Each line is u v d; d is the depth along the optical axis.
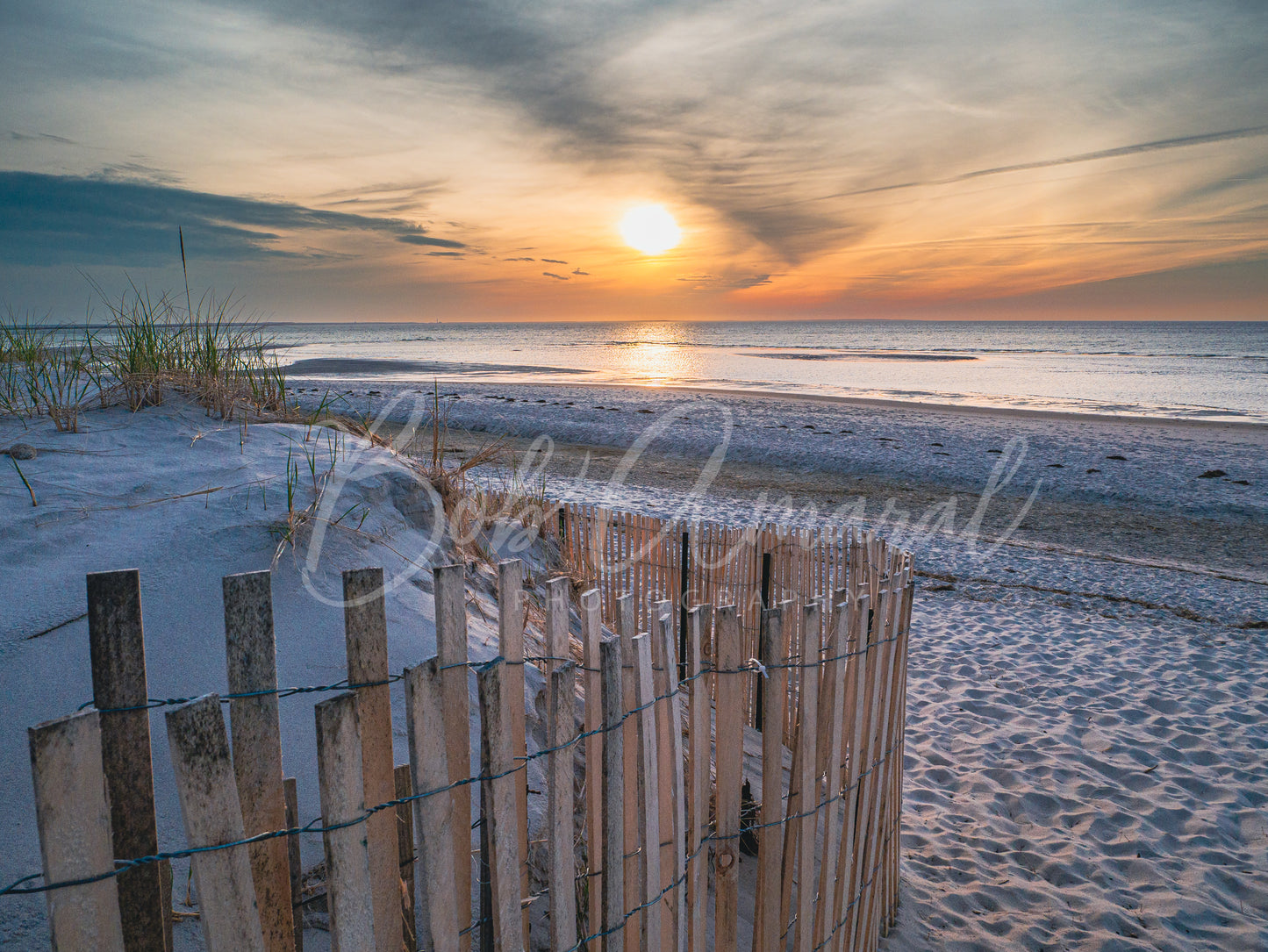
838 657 2.29
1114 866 4.05
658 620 1.89
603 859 1.92
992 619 8.00
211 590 2.87
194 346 5.08
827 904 2.47
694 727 2.06
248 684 1.34
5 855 1.88
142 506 3.33
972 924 3.60
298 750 2.40
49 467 3.61
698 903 2.10
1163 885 3.88
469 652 3.24
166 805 2.14
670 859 1.97
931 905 3.72
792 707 4.67
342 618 2.99
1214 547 11.28
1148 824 4.39
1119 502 14.03
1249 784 4.82
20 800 2.03
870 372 50.56
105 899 1.13
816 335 158.62
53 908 1.07
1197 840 4.25
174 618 2.71
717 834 2.10
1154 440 20.09
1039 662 6.85
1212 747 5.28
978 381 42.72
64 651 2.44
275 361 5.29
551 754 1.66
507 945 1.64
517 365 55.25
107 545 2.99
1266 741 5.36
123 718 1.24
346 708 1.33
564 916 1.72
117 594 1.22
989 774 5.00
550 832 1.67
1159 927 3.59
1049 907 3.72
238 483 3.65
